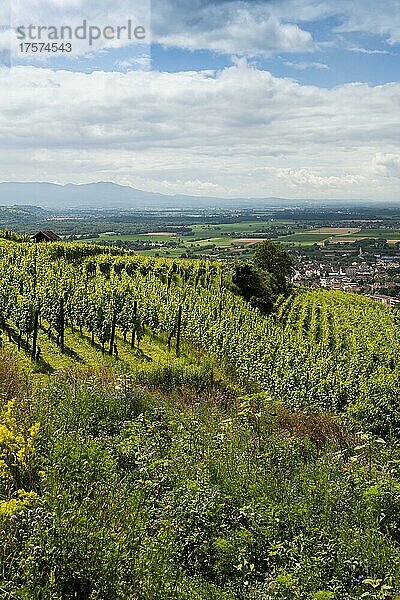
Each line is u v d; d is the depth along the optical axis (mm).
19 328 22484
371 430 17188
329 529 7609
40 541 5957
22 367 18078
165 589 5820
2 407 10461
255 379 22719
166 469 9031
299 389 20906
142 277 39906
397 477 9688
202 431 11773
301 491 8883
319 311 50156
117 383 14266
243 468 9445
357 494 8734
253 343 25703
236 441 11156
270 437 11812
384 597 6066
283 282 64188
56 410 11164
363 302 65938
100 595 5684
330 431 13945
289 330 36750
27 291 26469
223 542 6840
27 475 8062
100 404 12102
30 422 10039
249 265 50969
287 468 10055
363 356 27875
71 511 6598
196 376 18688
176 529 7199
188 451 10156
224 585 6383
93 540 6164
